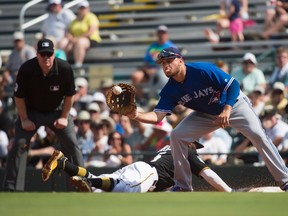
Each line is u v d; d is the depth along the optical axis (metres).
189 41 53.47
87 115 36.88
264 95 40.56
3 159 35.59
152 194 20.41
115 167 32.19
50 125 28.64
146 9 56.91
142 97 44.75
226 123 24.70
